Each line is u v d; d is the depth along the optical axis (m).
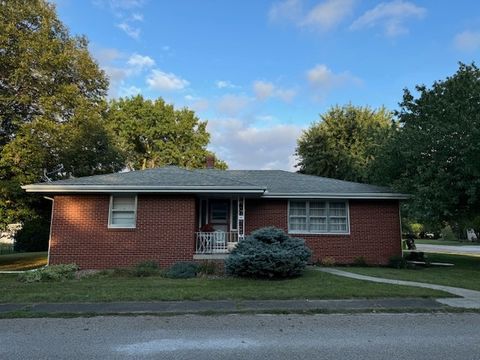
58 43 20.69
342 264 17.17
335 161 36.69
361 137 36.19
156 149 46.56
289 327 6.77
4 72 19.00
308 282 11.13
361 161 34.38
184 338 6.09
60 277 12.18
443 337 6.11
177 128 46.31
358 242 17.56
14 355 5.26
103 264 14.93
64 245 15.04
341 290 9.76
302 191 17.42
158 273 13.14
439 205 15.40
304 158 38.84
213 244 15.67
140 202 15.29
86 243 15.05
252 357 5.18
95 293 9.46
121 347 5.62
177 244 14.99
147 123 45.41
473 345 5.68
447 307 8.20
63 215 15.24
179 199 15.30
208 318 7.41
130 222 15.27
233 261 12.23
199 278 12.29
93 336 6.21
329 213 17.86
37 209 20.31
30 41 18.98
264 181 19.28
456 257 22.67
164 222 15.13
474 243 42.38
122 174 16.66
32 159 18.47
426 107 17.48
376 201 17.88
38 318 7.41
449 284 11.10
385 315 7.65
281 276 12.02
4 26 18.33
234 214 17.80
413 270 15.30
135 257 14.95
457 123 15.35
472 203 15.78
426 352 5.36
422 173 16.14
